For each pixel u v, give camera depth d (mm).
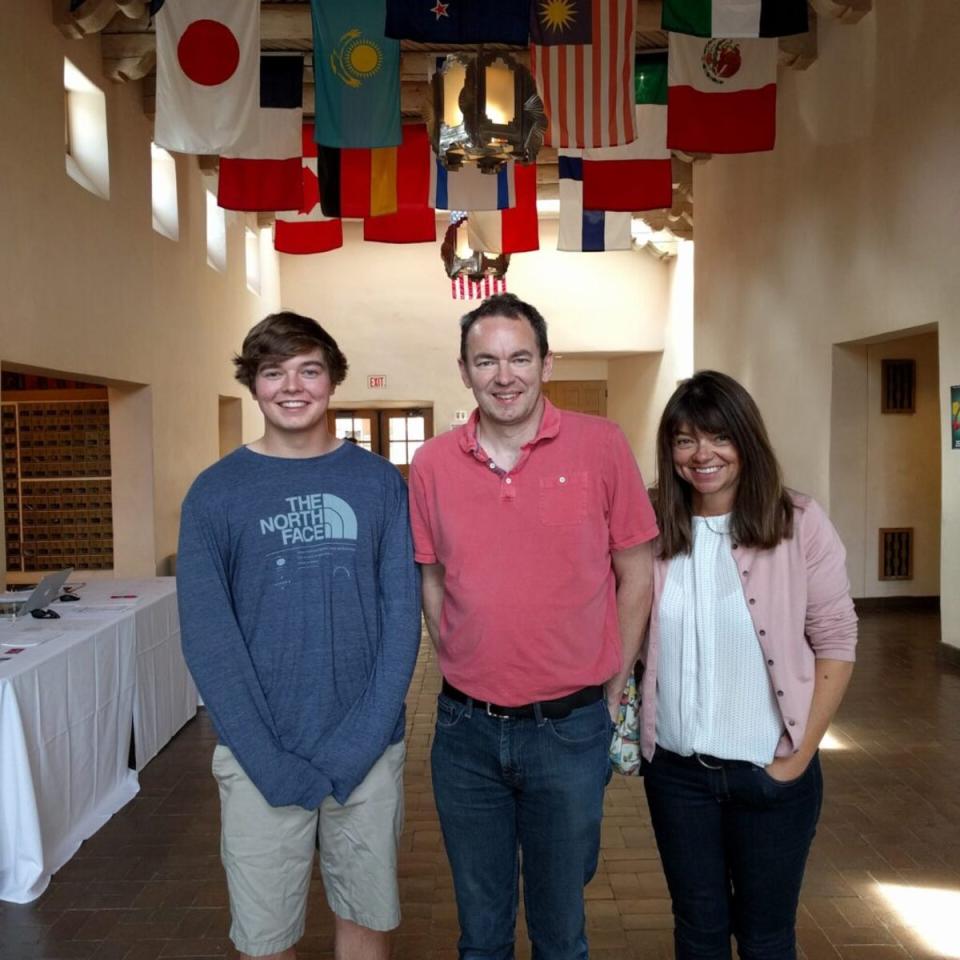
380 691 1767
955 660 5719
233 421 11188
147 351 7738
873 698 5035
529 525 1703
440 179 7383
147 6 6102
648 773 1792
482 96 4426
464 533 1726
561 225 8266
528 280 13594
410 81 8117
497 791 1795
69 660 3250
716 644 1681
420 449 1819
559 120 5188
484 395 1694
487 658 1721
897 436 7641
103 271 6789
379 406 13828
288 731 1767
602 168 6746
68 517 8141
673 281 13320
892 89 6355
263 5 7121
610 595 1785
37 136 5754
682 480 1745
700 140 5621
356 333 13453
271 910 1790
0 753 2818
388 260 13445
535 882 1792
